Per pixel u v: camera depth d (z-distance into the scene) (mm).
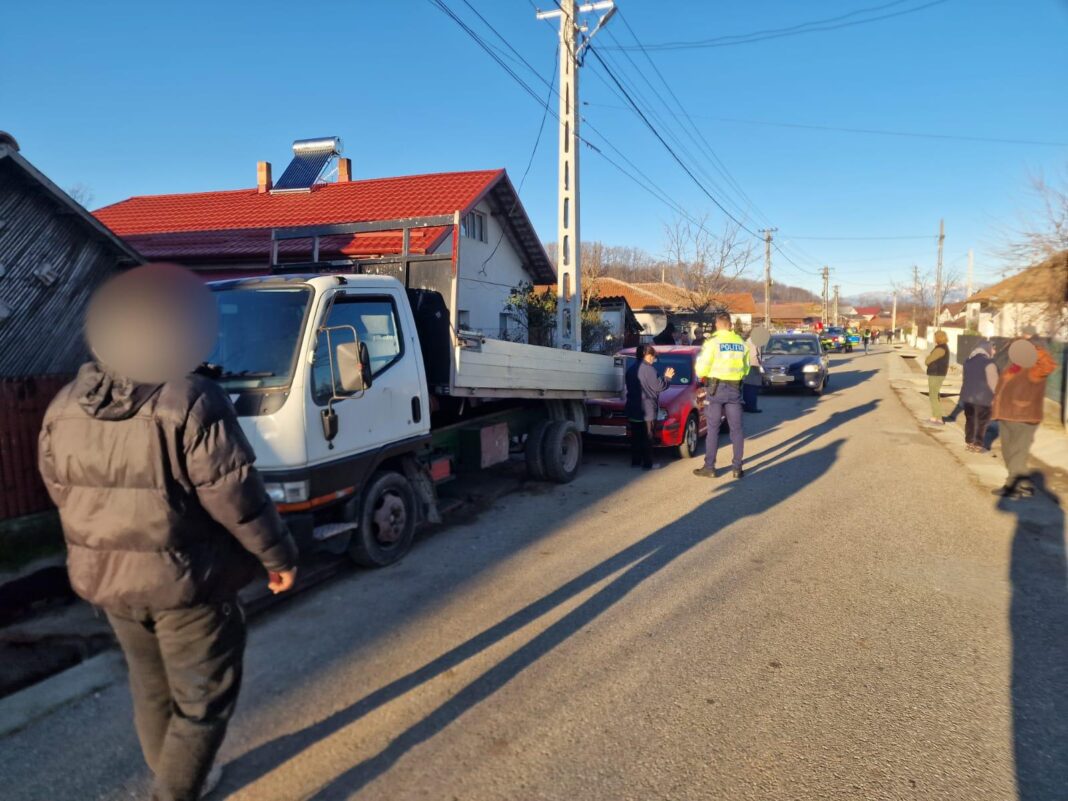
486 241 20562
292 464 4734
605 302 28062
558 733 3359
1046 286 13109
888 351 53938
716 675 3922
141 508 2301
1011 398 7895
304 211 19438
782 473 9375
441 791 2939
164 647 2490
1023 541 6387
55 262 8305
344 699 3701
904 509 7477
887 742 3281
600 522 7035
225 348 5008
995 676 3916
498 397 7105
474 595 5137
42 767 3160
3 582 4922
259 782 3018
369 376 5090
